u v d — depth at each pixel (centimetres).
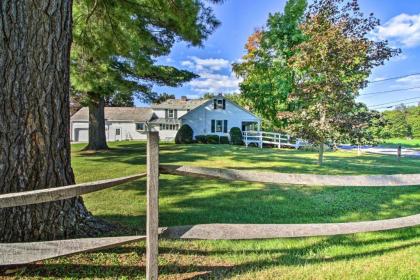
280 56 2264
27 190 251
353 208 502
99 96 1477
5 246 206
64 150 278
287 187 686
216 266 264
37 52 256
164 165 230
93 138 1755
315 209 494
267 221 419
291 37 2216
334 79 980
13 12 246
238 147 1947
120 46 588
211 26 678
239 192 630
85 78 1000
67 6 281
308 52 1004
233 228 253
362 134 985
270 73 2498
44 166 260
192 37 614
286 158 1331
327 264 273
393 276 249
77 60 927
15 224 248
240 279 241
